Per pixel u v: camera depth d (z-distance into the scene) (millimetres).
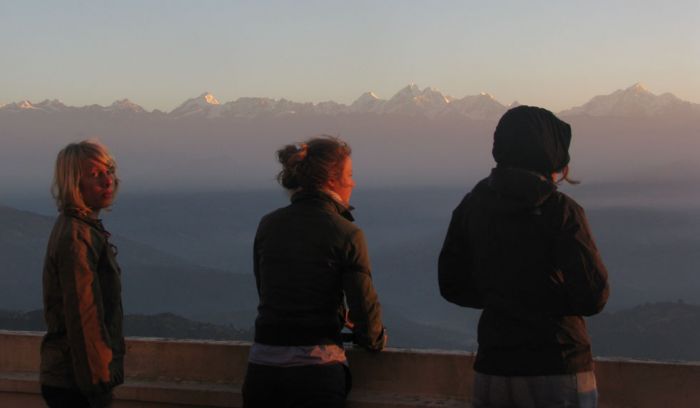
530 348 2967
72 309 3455
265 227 3674
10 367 4836
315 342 3441
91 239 3568
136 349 4613
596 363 3738
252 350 3578
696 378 3553
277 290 3510
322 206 3602
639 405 3650
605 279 2951
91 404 3605
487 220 3129
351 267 3525
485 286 3131
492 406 3078
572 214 3012
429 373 3973
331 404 3420
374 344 3650
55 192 3631
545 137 3109
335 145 3674
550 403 2947
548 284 3002
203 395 4289
